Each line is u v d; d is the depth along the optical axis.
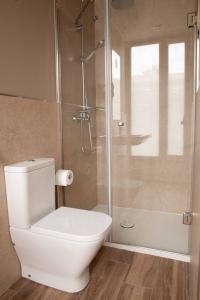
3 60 1.41
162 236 2.07
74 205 2.25
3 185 1.42
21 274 1.59
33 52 1.68
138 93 2.50
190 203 2.16
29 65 1.64
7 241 1.46
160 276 1.57
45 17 1.82
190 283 1.38
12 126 1.48
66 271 1.39
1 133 1.40
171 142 2.46
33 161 1.57
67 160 2.13
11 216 1.45
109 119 2.26
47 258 1.40
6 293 1.44
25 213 1.41
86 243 1.24
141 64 2.46
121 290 1.45
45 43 1.83
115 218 2.39
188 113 2.37
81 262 1.32
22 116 1.56
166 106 2.44
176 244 1.93
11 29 1.47
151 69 2.44
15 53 1.51
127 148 2.59
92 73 2.36
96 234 1.26
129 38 2.45
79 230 1.31
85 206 2.34
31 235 1.39
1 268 1.42
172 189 2.51
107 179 2.27
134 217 2.45
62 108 2.04
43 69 1.80
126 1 2.31
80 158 2.32
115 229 2.19
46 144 1.83
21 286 1.50
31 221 1.45
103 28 2.27
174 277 1.56
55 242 1.31
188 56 2.31
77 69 2.25
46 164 1.59
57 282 1.46
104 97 2.33
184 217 2.20
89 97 2.37
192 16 2.22
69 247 1.28
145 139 2.54
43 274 1.50
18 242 1.46
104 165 2.28
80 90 2.29
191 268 1.35
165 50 2.37
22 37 1.57
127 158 2.60
